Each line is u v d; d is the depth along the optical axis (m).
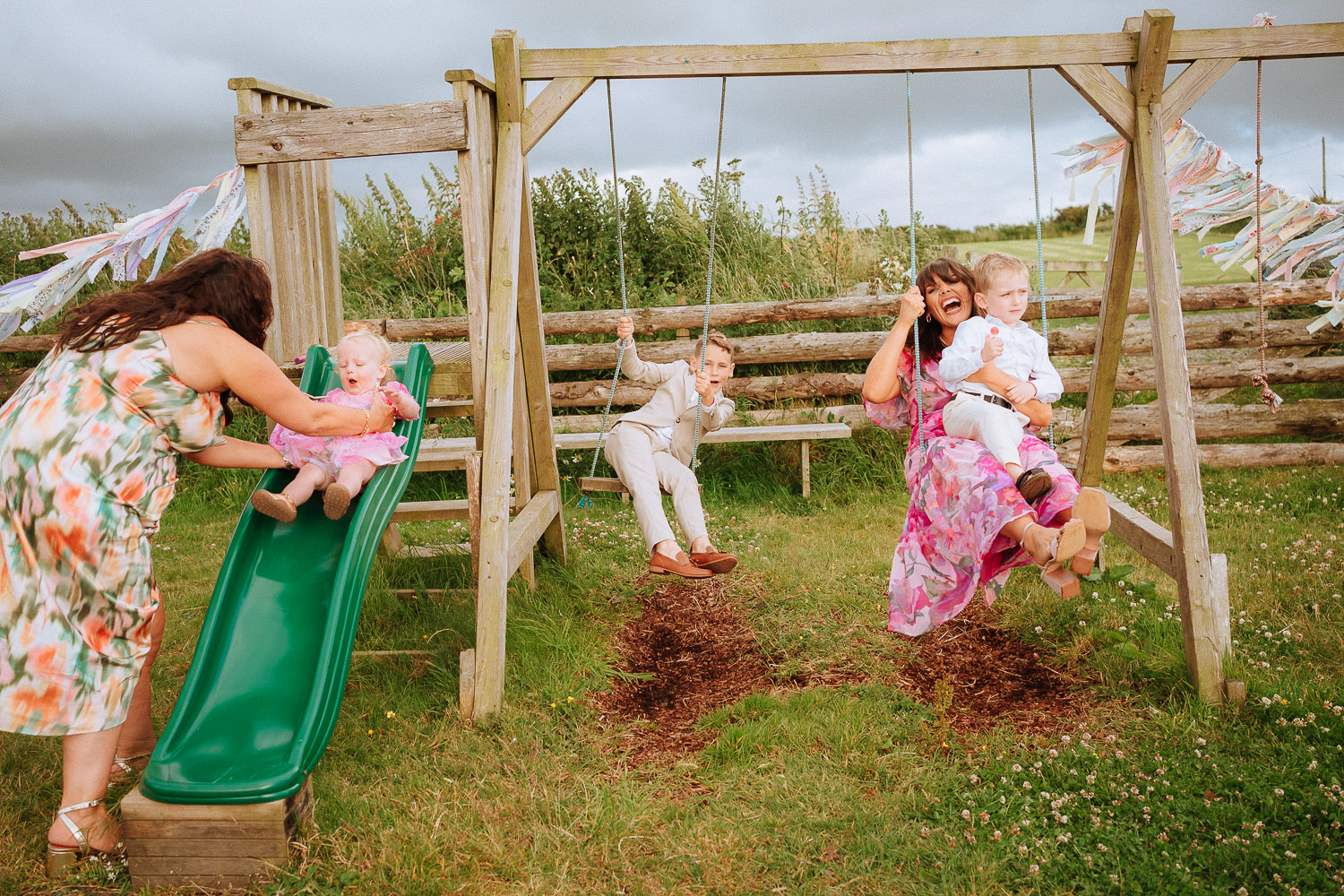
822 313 6.97
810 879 2.35
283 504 2.94
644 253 8.74
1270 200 4.00
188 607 4.47
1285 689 3.17
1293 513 5.39
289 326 4.18
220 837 2.34
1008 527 2.90
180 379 2.43
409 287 8.97
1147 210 3.50
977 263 3.35
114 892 2.35
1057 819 2.54
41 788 2.77
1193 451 3.37
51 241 9.12
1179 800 2.61
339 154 3.49
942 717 3.04
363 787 2.78
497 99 3.56
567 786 2.82
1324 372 6.64
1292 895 2.19
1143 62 3.47
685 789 2.81
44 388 2.34
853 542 5.27
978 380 3.15
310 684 2.71
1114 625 3.91
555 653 3.74
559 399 7.16
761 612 4.30
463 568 4.73
